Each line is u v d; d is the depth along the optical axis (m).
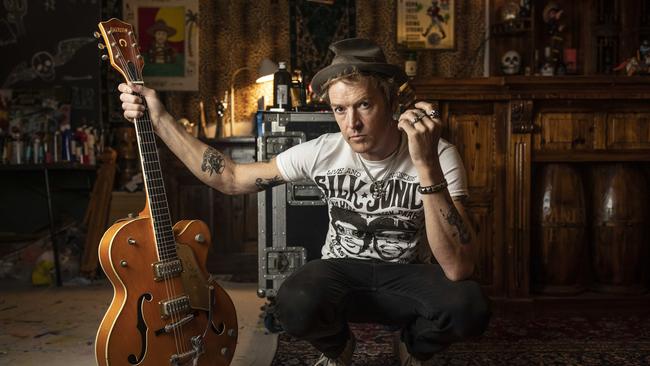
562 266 3.45
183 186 4.77
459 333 1.75
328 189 1.89
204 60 5.31
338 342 1.90
